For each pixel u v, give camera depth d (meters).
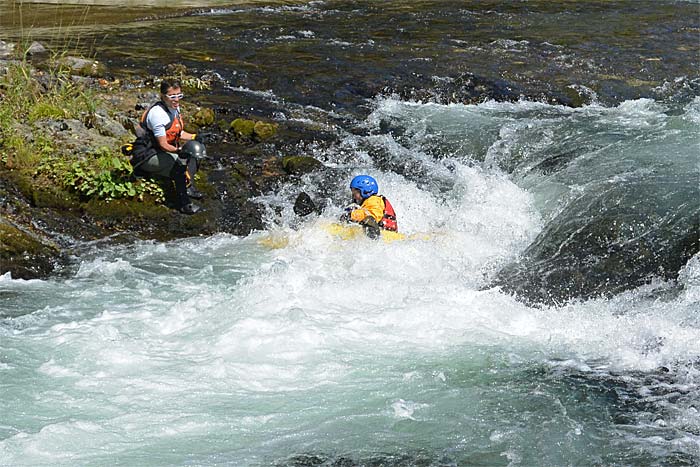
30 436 10.30
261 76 24.86
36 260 15.60
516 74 25.69
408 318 13.63
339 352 12.54
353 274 15.37
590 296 14.55
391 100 23.72
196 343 12.73
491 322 13.68
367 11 36.00
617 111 23.31
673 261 14.98
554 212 17.75
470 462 10.24
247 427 10.75
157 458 10.07
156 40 29.03
